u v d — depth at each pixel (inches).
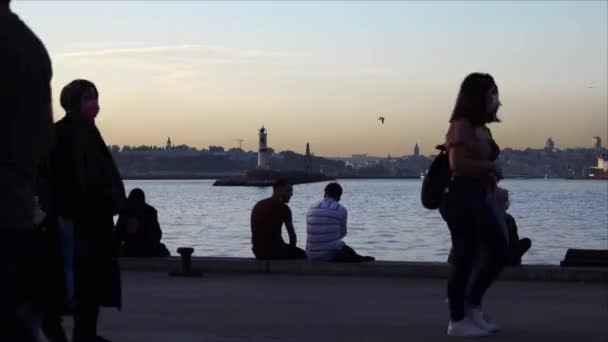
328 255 492.1
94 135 254.1
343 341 294.7
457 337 303.6
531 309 363.3
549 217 3425.2
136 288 429.4
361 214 3713.1
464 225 303.6
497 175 305.4
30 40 129.8
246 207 4537.4
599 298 392.8
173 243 1923.0
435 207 311.0
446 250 1716.3
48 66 132.6
